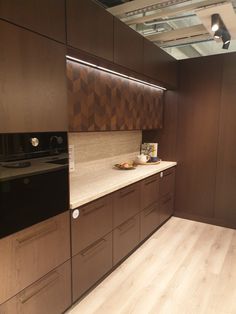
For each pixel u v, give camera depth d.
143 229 2.79
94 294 2.04
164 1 2.27
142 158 3.33
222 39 2.65
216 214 3.38
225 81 3.13
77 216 1.78
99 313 1.84
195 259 2.56
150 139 3.75
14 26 1.26
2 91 1.22
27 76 1.35
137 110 2.91
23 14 1.30
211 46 4.05
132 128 2.83
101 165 2.95
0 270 1.29
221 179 3.29
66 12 1.58
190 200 3.55
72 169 2.51
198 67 3.28
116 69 2.26
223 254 2.66
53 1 1.48
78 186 2.16
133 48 2.34
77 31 1.68
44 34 1.43
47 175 1.51
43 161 1.47
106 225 2.12
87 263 1.93
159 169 3.04
